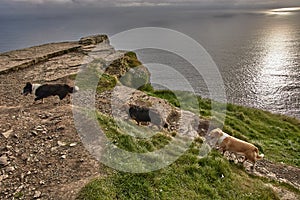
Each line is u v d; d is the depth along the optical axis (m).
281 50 101.88
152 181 8.55
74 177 8.02
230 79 59.06
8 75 18.77
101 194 7.43
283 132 20.19
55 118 11.27
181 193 8.49
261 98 46.38
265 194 9.41
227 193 9.15
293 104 42.59
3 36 128.88
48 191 7.49
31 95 14.66
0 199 7.26
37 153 9.05
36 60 21.91
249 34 155.25
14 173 8.18
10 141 9.66
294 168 13.19
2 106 13.03
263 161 13.38
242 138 15.99
